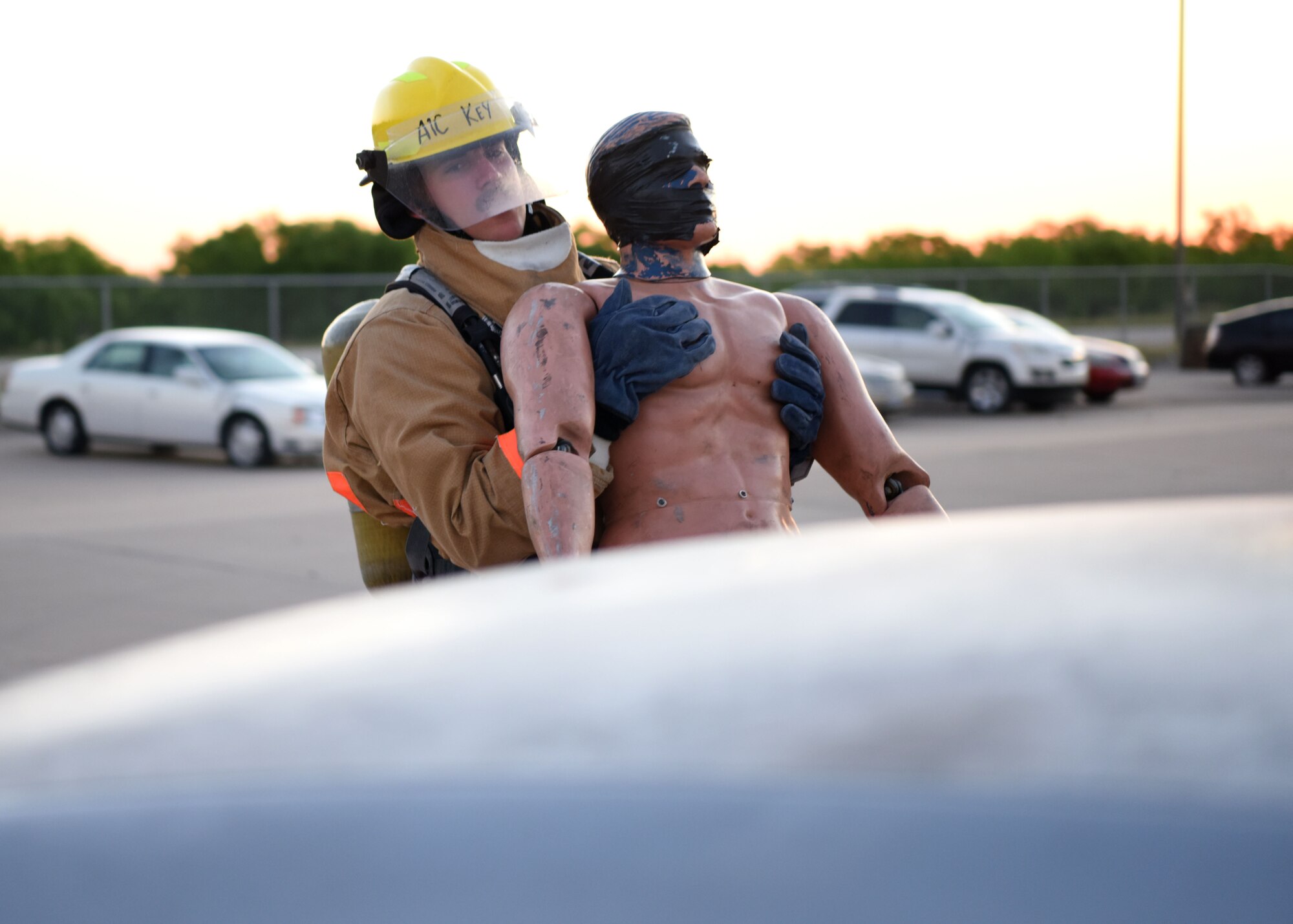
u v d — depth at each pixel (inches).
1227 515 31.2
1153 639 22.9
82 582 296.0
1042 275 1182.3
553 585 31.5
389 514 88.1
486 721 23.4
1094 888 18.5
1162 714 20.6
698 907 19.9
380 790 21.9
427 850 21.1
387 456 81.0
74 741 24.6
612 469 76.1
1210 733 20.0
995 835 19.2
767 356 78.2
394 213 89.6
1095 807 19.1
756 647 24.9
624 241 80.7
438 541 80.4
